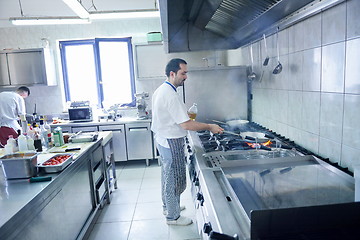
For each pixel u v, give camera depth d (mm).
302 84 1830
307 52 1740
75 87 4809
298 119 1913
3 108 3729
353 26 1284
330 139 1532
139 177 3764
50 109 4691
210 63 4289
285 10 1469
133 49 4246
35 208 1464
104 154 2893
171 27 2273
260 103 2766
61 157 1972
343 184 1191
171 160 2238
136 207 2879
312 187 1166
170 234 2361
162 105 2100
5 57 4258
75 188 2104
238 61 3576
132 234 2387
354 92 1306
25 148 2059
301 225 739
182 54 4242
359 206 748
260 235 737
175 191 2348
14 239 1262
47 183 1606
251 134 2078
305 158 1536
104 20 4430
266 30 1942
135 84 4664
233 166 1478
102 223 2580
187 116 2043
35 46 4504
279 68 2096
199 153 1755
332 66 1477
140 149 4188
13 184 1596
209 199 1075
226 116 3207
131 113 4730
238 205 1018
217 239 771
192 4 1935
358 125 1292
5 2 3586
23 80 4312
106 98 4758
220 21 2281
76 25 4480
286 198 1068
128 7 3928
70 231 1971
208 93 3168
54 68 4559
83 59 4730
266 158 1561
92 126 4109
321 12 1555
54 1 3615
